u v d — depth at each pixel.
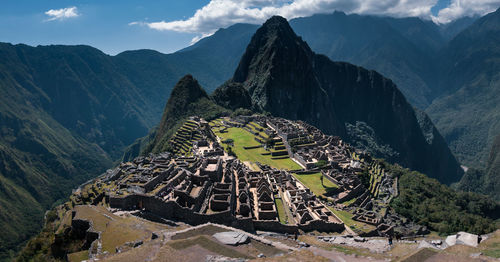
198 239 40.72
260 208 69.31
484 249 38.78
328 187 117.88
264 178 89.31
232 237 41.62
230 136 198.75
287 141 176.38
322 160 143.50
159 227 49.25
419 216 119.88
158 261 35.47
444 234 105.50
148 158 110.75
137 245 41.59
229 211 59.38
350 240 57.38
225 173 79.44
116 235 44.81
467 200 181.88
